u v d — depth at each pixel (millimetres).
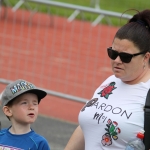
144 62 8055
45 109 18953
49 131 16750
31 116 8914
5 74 23766
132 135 7801
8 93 8867
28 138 8852
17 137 8867
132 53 7891
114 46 8008
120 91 8188
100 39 33281
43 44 30781
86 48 30875
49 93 18938
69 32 34719
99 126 8055
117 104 8047
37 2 19906
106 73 26188
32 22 35531
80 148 8859
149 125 7723
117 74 8055
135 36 7914
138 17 8203
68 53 29453
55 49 30094
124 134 7820
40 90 8938
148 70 8203
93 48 31125
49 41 31656
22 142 8820
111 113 7973
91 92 22656
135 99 7980
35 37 31844
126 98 8047
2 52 28000
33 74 24406
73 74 25359
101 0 42469
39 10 36219
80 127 8664
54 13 38719
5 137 8938
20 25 34094
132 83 8188
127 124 7809
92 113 8188
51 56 28422
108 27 35906
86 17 38531
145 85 8055
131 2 39656
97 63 28141
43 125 17219
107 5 41500
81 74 25562
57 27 35438
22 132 8938
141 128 7785
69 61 27719
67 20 37938
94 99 8414
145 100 7918
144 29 8016
